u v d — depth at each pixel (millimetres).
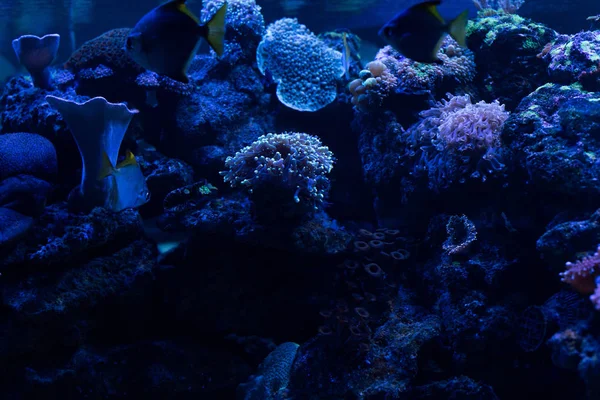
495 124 771
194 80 992
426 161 828
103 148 784
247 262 823
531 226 729
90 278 775
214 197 858
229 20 1020
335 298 818
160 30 566
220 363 822
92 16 1660
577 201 664
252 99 1000
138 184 826
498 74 917
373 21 1557
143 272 810
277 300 830
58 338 755
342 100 994
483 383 684
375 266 811
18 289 731
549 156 670
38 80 930
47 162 832
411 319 791
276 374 785
